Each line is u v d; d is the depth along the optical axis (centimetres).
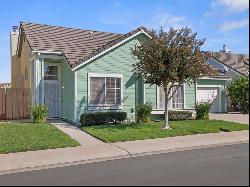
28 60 2498
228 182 792
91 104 2136
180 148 1402
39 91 2258
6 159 1208
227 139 1591
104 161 1195
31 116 2303
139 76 2158
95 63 2147
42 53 2238
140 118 2141
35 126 1867
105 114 2050
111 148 1390
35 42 2298
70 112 2173
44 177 971
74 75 2103
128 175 948
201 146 1451
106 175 962
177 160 1147
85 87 2120
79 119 2088
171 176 905
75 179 930
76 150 1354
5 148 1343
